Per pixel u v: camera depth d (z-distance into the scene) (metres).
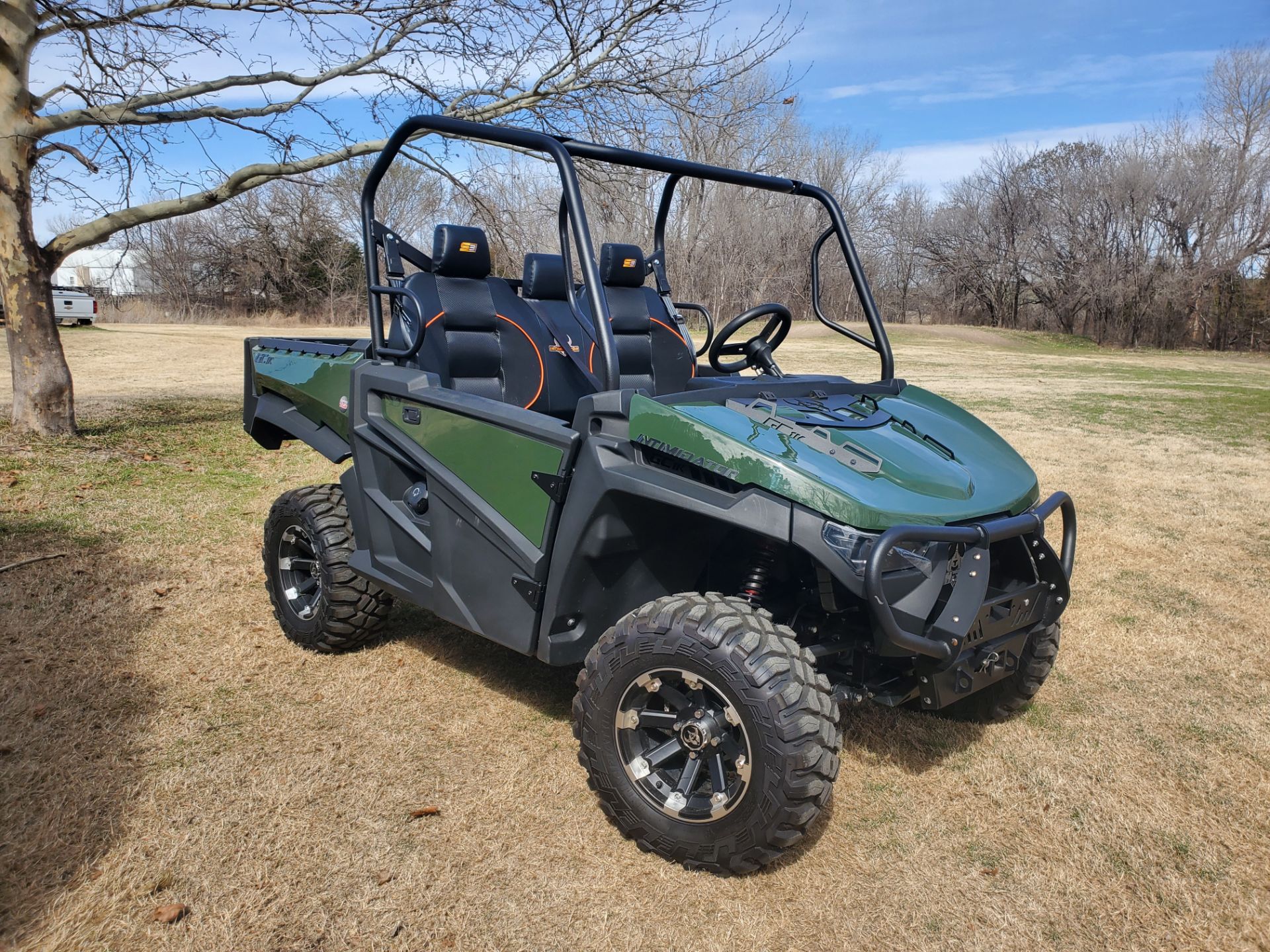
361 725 3.07
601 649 2.44
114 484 6.16
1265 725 3.25
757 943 2.13
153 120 7.42
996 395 12.95
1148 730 3.20
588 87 8.64
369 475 3.29
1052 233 40.94
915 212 46.41
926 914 2.25
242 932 2.10
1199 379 17.55
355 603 3.52
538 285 3.77
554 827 2.55
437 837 2.48
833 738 2.20
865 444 2.64
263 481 6.51
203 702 3.19
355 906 2.20
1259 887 2.37
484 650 3.75
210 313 26.69
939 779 2.87
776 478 2.30
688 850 2.34
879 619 2.20
